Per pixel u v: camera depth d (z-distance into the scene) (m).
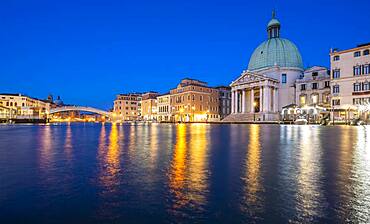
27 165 7.29
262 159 8.28
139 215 3.62
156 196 4.46
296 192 4.68
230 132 26.09
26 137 19.02
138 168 6.82
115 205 4.01
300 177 5.81
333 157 8.73
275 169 6.70
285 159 8.27
